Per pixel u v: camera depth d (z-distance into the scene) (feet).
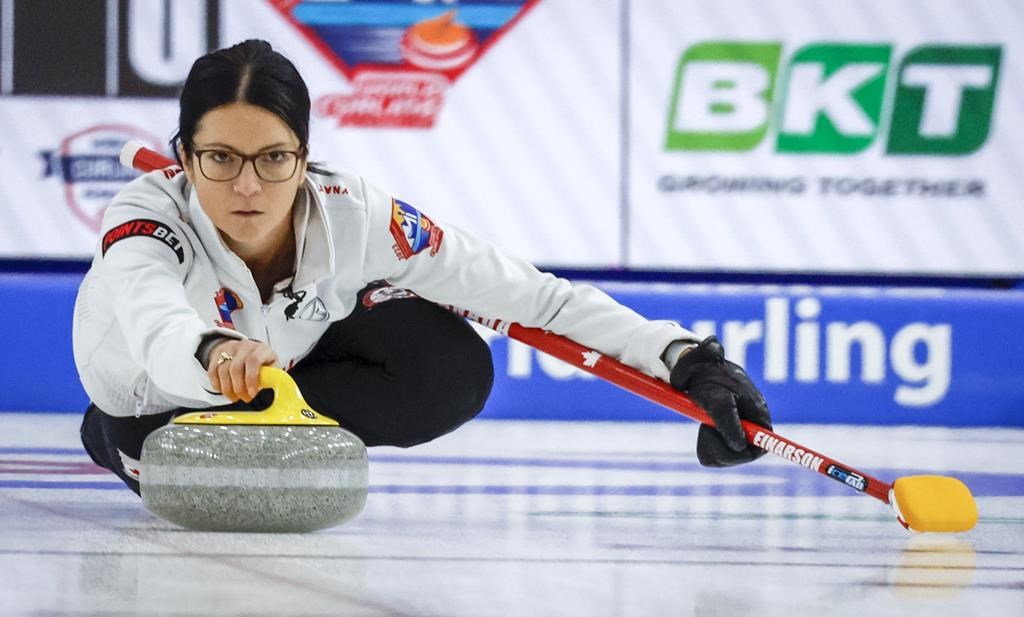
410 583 14.34
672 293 49.80
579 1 49.73
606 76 49.88
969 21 50.01
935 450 39.50
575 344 20.63
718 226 50.37
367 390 21.76
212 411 18.06
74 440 37.65
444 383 21.70
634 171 50.08
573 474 30.12
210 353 16.33
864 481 18.72
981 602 13.97
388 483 27.22
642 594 14.02
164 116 49.37
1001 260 50.67
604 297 20.84
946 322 50.34
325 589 13.82
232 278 18.51
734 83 50.06
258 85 17.21
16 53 49.01
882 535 19.86
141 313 17.15
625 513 22.30
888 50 50.06
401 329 21.49
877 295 50.21
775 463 33.73
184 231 18.28
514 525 20.13
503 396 50.37
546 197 50.06
